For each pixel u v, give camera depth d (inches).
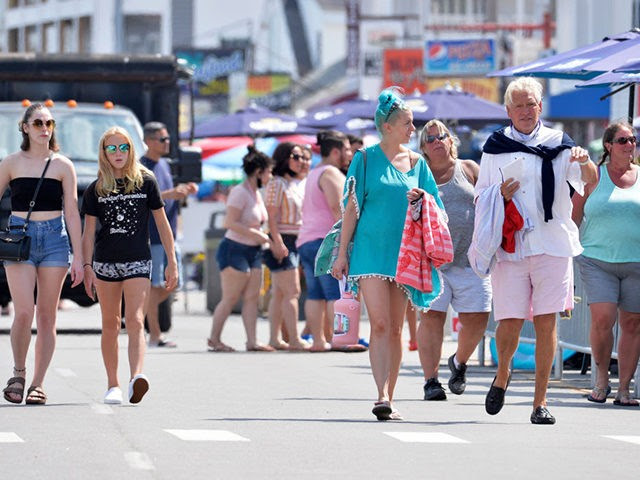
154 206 1126.4
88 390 1222.9
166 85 2117.4
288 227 1705.2
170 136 2105.1
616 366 1455.5
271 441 916.0
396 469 810.2
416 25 5654.5
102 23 7637.8
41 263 1125.7
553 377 1419.8
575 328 1358.3
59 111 1977.1
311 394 1207.6
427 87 5022.1
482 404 1156.5
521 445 909.8
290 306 1710.1
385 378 1028.5
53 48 7864.2
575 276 1348.4
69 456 848.3
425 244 1018.1
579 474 800.9
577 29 3853.3
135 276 1116.5
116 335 1127.0
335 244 1053.8
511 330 1026.7
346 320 1123.3
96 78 2096.5
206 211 4471.0
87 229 1128.8
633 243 1165.1
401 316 1043.3
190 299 3272.6
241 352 1688.0
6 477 776.3
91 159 1915.6
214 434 944.9
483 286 1195.9
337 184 1633.9
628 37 1400.1
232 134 2832.2
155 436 934.4
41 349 1123.3
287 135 2935.5
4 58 2092.8
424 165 1043.3
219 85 6505.9
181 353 1660.9
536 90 1009.5
